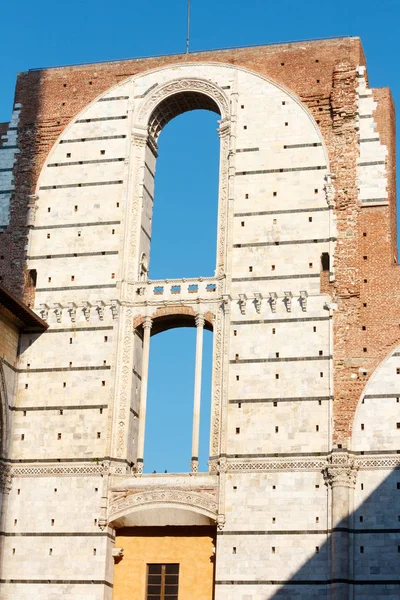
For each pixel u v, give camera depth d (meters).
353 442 57.72
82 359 62.88
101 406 61.59
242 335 61.22
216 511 57.84
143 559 59.16
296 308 61.09
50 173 67.56
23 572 59.06
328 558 55.75
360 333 59.81
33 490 60.72
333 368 59.38
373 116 63.88
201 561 58.41
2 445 61.25
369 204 62.16
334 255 61.62
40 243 66.12
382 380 58.62
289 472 57.88
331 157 63.66
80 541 59.00
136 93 68.19
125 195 65.81
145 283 63.62
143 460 60.31
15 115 69.44
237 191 64.31
